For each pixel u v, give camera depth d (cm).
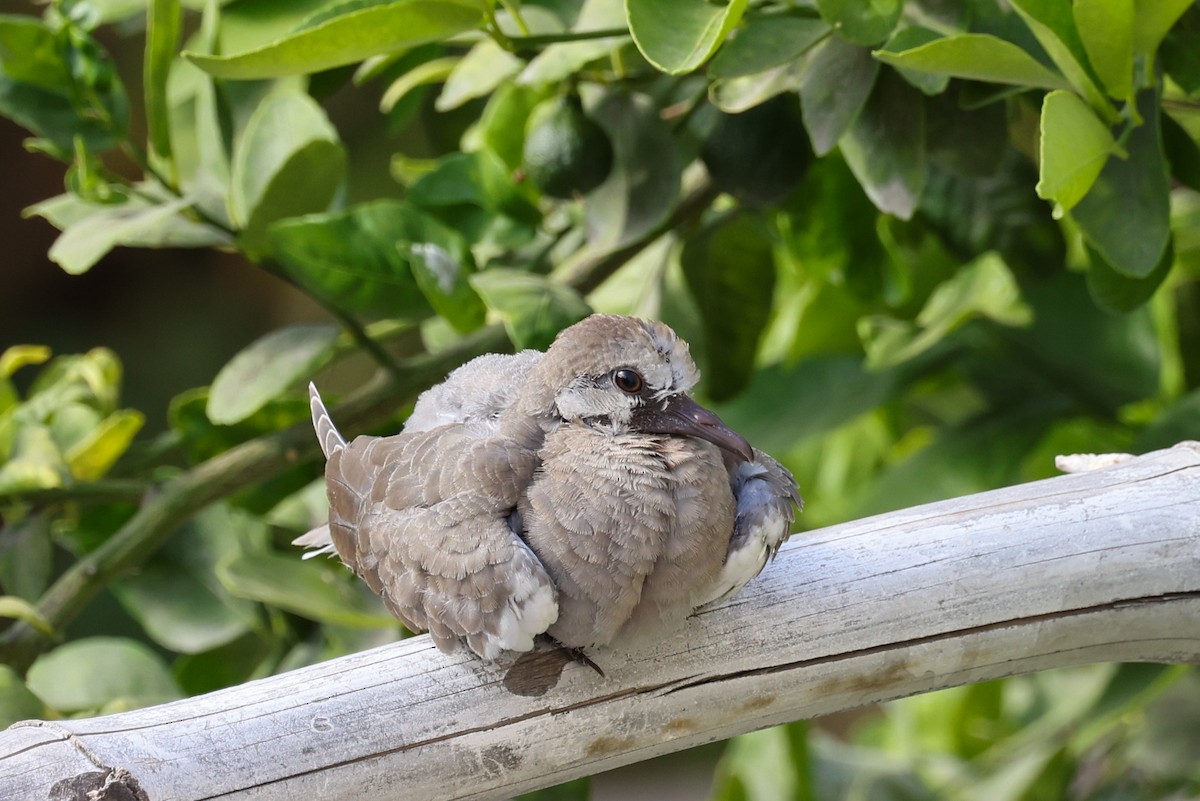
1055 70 350
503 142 360
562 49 353
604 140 354
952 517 348
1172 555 347
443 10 349
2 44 355
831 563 347
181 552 361
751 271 361
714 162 355
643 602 346
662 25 347
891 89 351
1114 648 348
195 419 361
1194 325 363
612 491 346
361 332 357
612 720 346
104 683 357
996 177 357
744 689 347
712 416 348
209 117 359
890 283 362
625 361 348
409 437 350
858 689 347
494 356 353
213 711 345
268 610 361
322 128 356
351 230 355
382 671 346
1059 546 347
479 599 345
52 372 365
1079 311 363
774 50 349
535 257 361
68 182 357
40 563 358
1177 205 364
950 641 347
